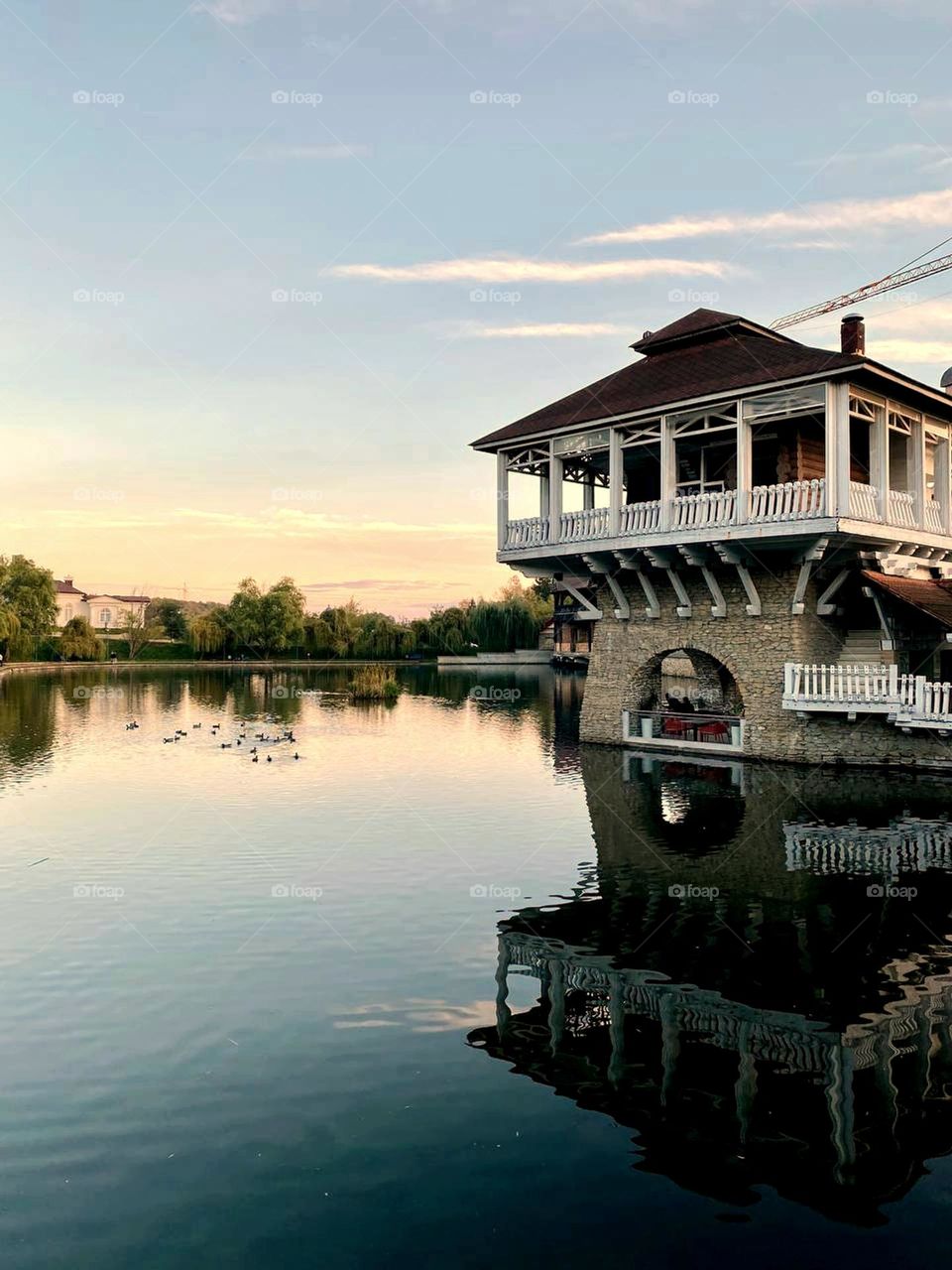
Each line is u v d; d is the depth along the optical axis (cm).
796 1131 632
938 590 2191
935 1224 536
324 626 8338
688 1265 502
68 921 1080
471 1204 556
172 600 10738
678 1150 611
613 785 1966
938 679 2275
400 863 1332
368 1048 756
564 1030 786
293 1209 550
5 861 1348
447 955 965
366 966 935
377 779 2080
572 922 1067
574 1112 657
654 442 2403
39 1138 626
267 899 1159
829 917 1073
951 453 2417
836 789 1858
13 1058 741
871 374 1941
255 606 8150
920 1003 834
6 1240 523
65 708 3856
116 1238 525
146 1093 686
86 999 855
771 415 2066
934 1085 687
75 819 1645
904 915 1077
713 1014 818
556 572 2738
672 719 2511
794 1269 499
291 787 1980
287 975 912
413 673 6925
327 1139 624
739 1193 567
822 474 2359
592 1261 505
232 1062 733
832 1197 561
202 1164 596
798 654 2159
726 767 2169
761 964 930
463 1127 639
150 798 1852
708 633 2342
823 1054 739
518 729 3158
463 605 8869
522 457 2608
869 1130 631
